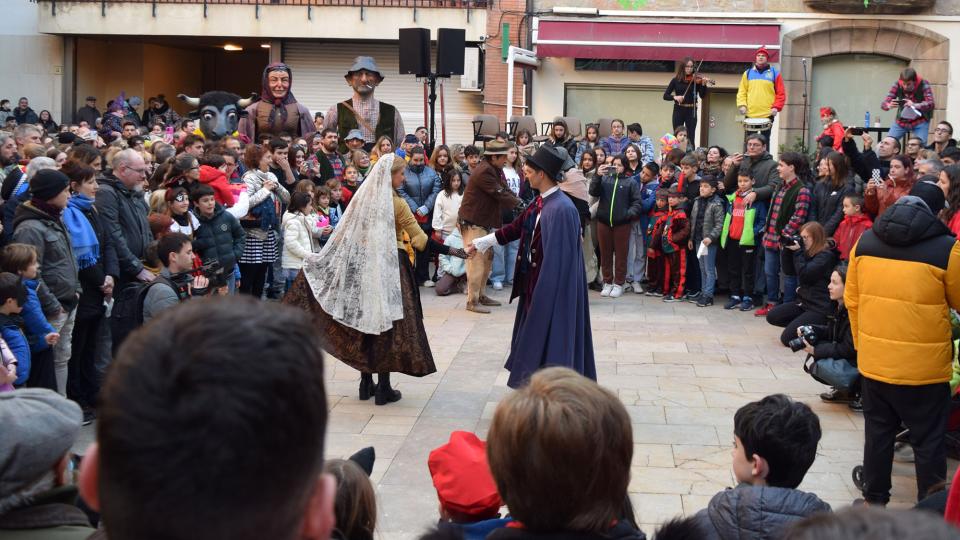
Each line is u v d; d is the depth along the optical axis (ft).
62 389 21.22
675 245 38.22
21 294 18.54
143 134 49.16
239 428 3.52
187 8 68.80
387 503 17.46
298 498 3.70
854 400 23.32
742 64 60.64
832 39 59.93
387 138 38.93
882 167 35.01
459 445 10.53
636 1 60.95
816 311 25.95
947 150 32.12
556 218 21.02
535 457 6.88
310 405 3.69
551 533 6.97
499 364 27.86
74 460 8.18
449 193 38.83
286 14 67.87
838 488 18.51
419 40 45.50
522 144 44.06
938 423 16.53
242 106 41.83
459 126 68.39
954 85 59.26
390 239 22.70
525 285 21.97
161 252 20.49
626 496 8.21
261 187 31.68
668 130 62.18
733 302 37.01
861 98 60.75
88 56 75.41
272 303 3.99
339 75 70.54
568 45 60.75
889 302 16.34
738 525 9.73
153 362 3.61
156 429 3.51
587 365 21.67
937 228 16.24
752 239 35.76
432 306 36.76
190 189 26.50
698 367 27.66
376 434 21.39
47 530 6.75
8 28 72.54
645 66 61.67
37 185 20.45
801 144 54.60
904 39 59.52
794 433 11.64
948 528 3.36
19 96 73.05
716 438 21.27
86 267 21.76
